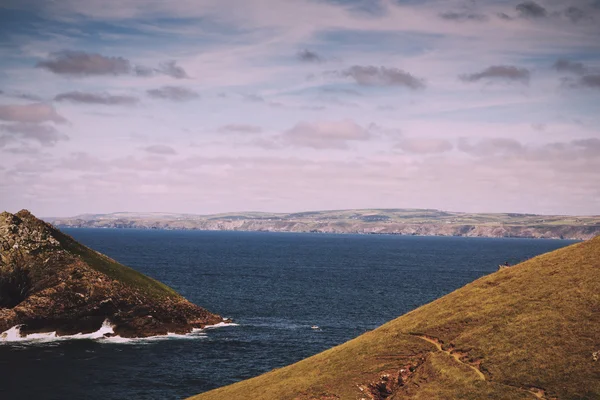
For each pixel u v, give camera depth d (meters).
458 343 43.81
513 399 34.88
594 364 35.97
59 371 74.19
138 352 85.38
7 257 102.56
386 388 42.25
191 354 84.69
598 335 38.56
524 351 39.34
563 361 37.03
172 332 99.44
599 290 43.75
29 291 98.81
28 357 80.50
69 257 104.94
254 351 87.00
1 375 71.56
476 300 50.62
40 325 93.25
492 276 55.88
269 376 53.28
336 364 48.34
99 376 72.44
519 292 48.78
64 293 97.00
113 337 94.94
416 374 42.12
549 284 47.97
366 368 45.41
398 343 47.84
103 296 98.38
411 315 55.38
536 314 43.66
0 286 99.75
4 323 90.94
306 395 43.94
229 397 49.94
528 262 55.94
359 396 41.78
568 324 40.72
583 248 53.34
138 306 99.94
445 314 50.28
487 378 37.94
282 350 87.88
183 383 70.19
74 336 94.06
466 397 36.38
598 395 33.47
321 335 99.38
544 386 35.44
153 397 64.75
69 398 63.91
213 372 75.19
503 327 43.59
